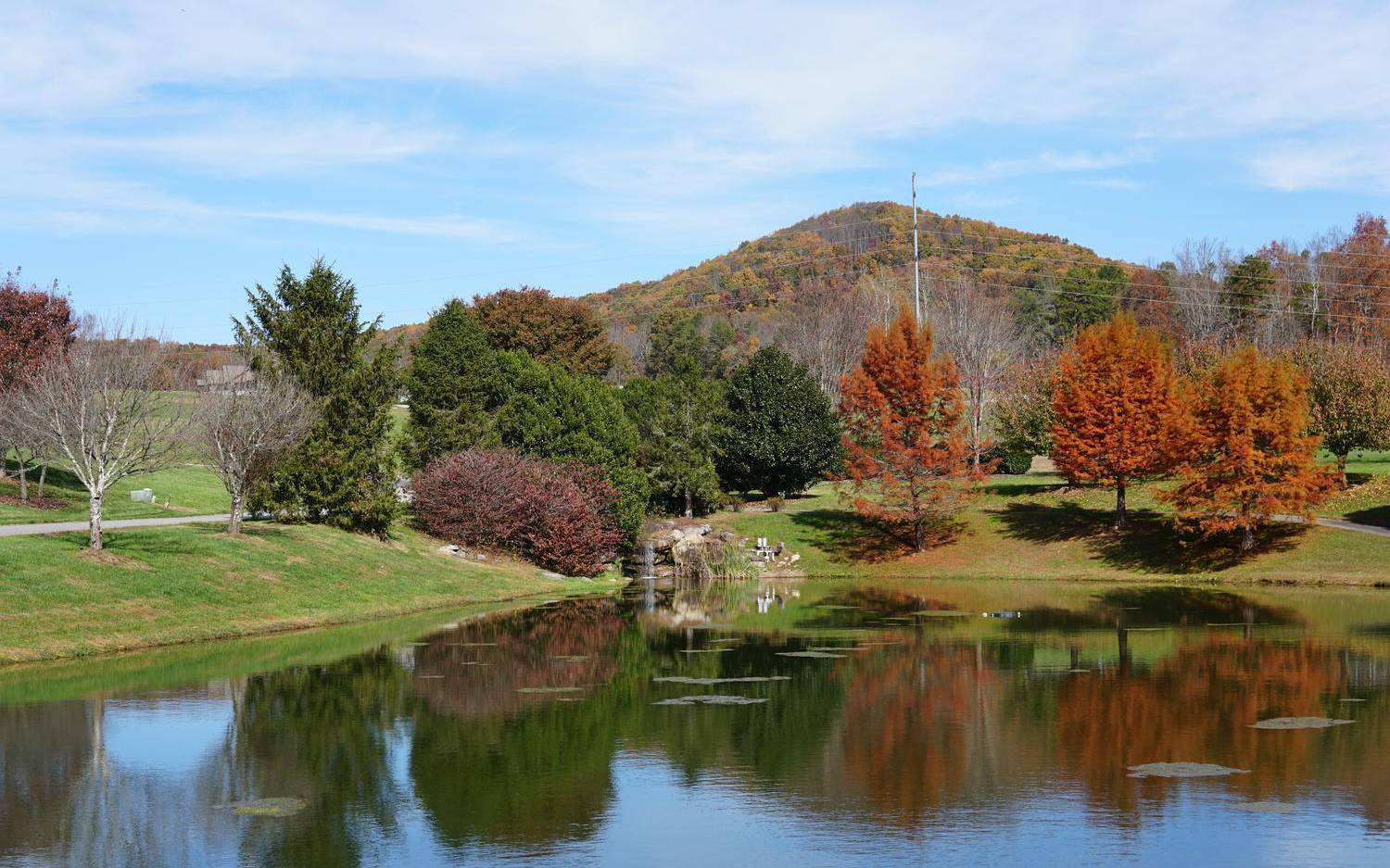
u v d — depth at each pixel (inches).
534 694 968.3
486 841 577.6
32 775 697.0
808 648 1243.2
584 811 629.6
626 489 2218.3
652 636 1347.2
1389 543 1893.5
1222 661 1101.7
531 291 3449.8
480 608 1658.5
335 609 1445.6
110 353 1359.5
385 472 1889.8
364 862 544.4
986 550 2225.6
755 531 2427.4
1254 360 1937.7
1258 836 571.8
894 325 2281.0
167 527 1556.3
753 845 566.9
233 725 832.9
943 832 583.8
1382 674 1019.3
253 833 591.8
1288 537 1987.0
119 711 872.3
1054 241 6707.7
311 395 1790.1
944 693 965.2
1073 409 2220.7
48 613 1116.5
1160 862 534.6
